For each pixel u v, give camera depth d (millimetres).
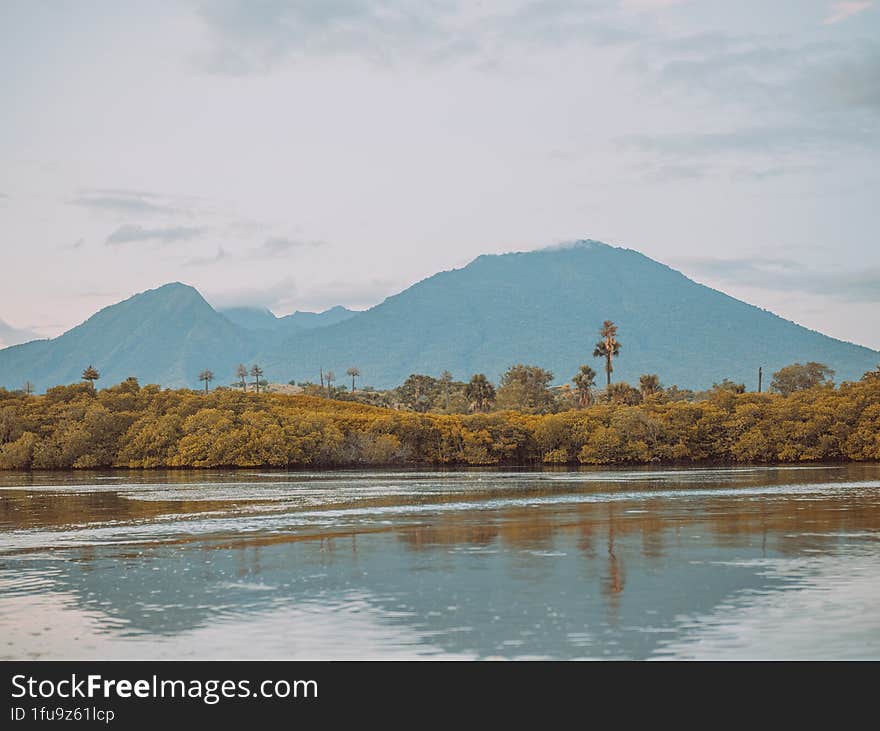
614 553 46688
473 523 62531
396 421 191000
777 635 29375
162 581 39688
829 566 41594
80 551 49844
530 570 41531
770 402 196750
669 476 130375
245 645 29000
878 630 29719
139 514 72562
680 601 34125
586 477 130500
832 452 184750
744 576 39188
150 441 181125
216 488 109250
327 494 95500
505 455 194625
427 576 40250
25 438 178750
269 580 39625
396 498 88500
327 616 32375
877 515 64625
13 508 79438
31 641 29672
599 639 29125
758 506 73438
